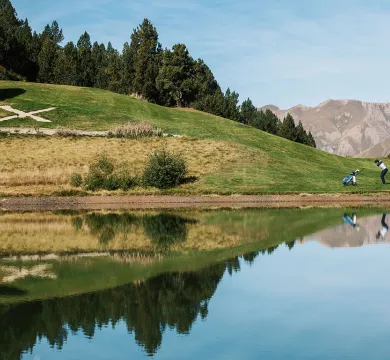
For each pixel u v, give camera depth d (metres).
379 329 11.59
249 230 25.03
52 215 30.64
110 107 66.62
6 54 101.69
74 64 98.38
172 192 38.94
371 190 41.47
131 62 107.31
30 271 16.77
